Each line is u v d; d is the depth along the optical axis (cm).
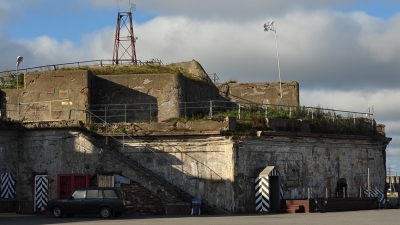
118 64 4903
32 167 3862
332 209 3834
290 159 4009
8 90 4350
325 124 4288
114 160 3722
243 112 4228
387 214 3384
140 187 3672
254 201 3775
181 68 4847
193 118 4016
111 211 3256
